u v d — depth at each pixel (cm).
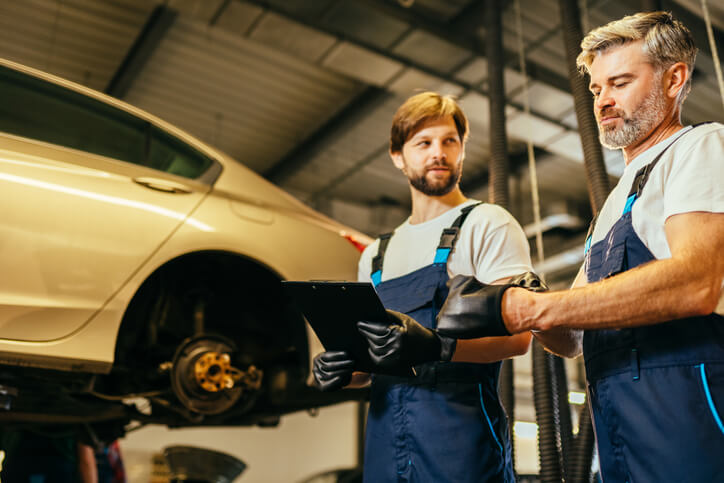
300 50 503
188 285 205
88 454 246
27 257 153
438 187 138
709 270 82
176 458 272
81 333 157
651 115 103
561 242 937
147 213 175
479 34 529
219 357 192
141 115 198
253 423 242
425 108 141
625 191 105
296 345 205
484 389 120
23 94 176
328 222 225
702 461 80
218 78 643
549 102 567
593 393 100
